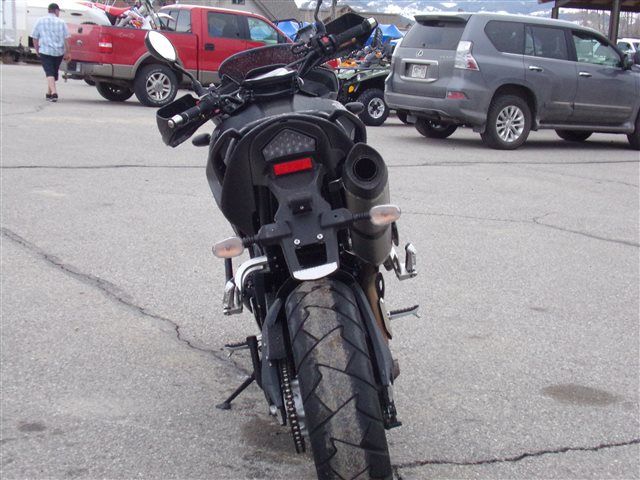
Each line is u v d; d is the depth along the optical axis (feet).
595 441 12.14
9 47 100.73
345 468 7.97
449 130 46.98
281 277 9.99
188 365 14.58
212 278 19.30
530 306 17.99
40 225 23.20
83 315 16.78
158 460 11.38
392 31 99.19
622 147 47.21
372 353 8.95
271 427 12.37
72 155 33.99
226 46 59.82
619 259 22.11
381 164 9.04
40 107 50.72
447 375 14.25
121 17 67.15
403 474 11.04
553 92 42.86
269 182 9.18
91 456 11.46
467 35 41.16
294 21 96.58
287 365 9.21
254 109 10.68
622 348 15.75
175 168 32.19
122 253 20.92
